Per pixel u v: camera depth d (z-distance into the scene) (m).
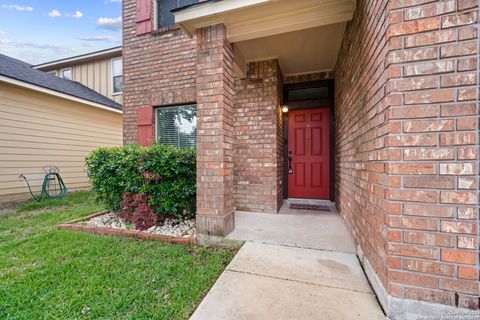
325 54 3.70
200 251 2.42
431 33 1.29
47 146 6.20
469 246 1.24
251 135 3.97
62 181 6.11
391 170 1.38
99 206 4.59
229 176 2.81
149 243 2.62
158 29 4.49
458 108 1.25
